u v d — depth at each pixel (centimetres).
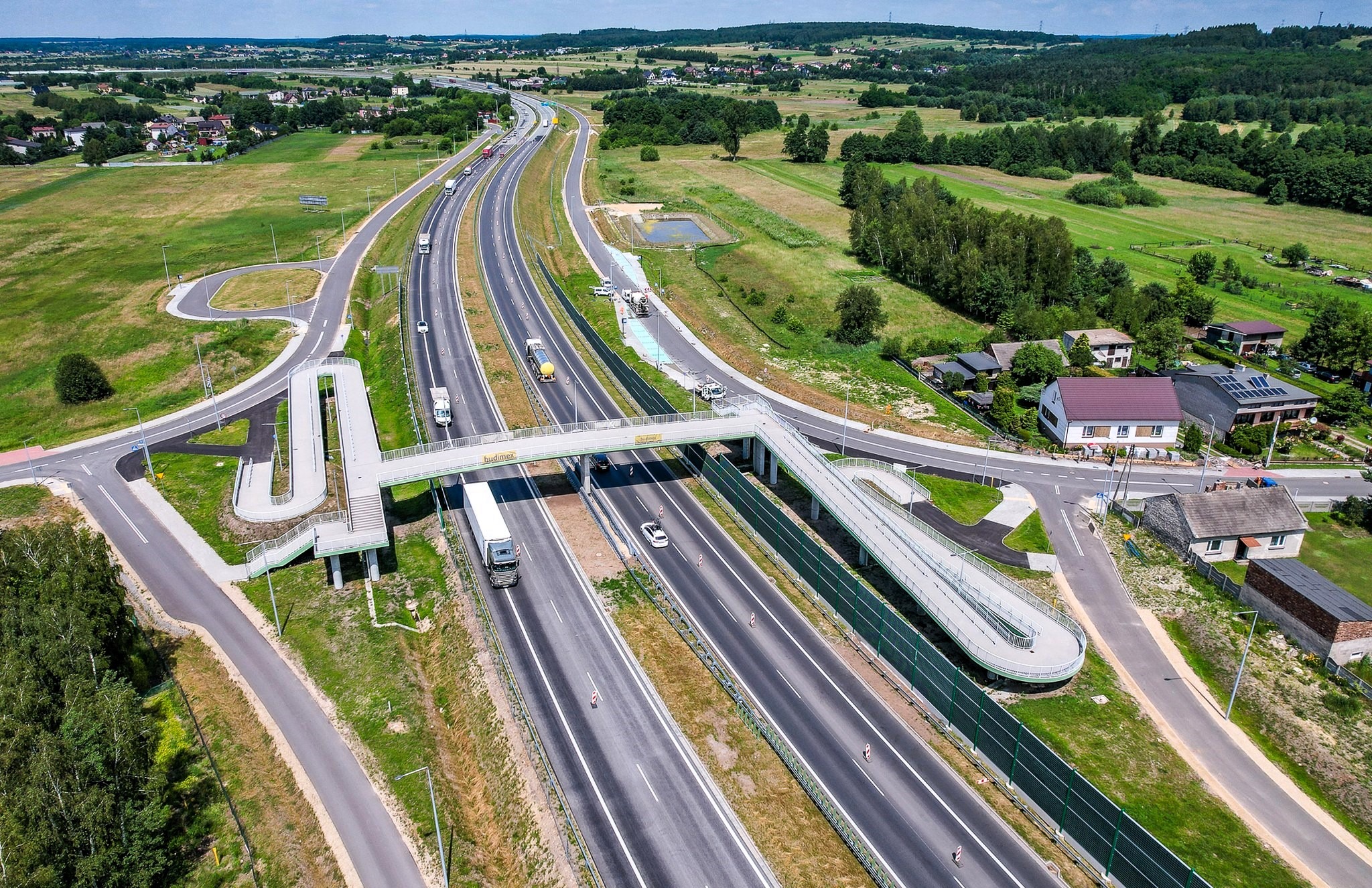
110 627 8512
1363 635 8888
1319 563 10788
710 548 11031
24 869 5975
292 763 7862
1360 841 7219
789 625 9619
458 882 6750
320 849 7031
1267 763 8000
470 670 8819
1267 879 6831
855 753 7881
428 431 13875
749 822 7150
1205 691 8850
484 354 17050
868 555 10906
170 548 11119
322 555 9894
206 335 17650
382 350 17462
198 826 7281
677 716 8238
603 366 16762
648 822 7119
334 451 13388
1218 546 10800
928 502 12100
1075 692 8775
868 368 16838
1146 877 6384
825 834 7081
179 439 13962
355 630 9588
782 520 10656
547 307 19750
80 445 13812
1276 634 9425
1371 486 12550
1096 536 11369
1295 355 17088
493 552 10038
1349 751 8006
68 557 8625
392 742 8081
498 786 7556
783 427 12419
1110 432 13575
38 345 17438
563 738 7950
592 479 12706
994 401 14425
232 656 9225
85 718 6912
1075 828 6962
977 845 7000
